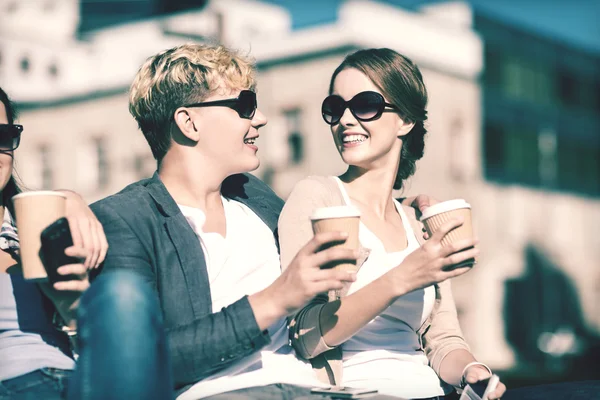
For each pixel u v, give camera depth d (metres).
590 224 28.11
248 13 28.98
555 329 25.62
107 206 2.45
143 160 25.02
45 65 29.20
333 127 3.06
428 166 22.14
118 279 1.85
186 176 2.71
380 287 2.41
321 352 2.57
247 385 2.45
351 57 3.04
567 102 27.53
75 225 2.10
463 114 23.25
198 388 2.38
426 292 2.90
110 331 1.78
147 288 1.87
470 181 23.41
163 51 2.76
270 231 2.88
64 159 26.41
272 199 3.05
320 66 21.00
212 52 2.73
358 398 2.27
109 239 2.40
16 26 30.11
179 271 2.47
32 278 2.11
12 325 2.48
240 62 2.75
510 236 24.88
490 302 24.23
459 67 23.16
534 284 25.61
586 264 27.44
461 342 2.98
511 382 19.11
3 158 2.60
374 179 3.04
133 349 1.77
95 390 1.76
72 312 2.22
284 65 21.55
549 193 26.45
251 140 2.83
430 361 2.97
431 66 22.44
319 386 2.45
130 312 1.80
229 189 2.96
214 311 2.55
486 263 24.16
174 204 2.56
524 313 25.23
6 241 2.62
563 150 27.12
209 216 2.73
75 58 29.59
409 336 2.87
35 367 2.40
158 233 2.49
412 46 22.03
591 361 23.48
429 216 2.37
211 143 2.69
